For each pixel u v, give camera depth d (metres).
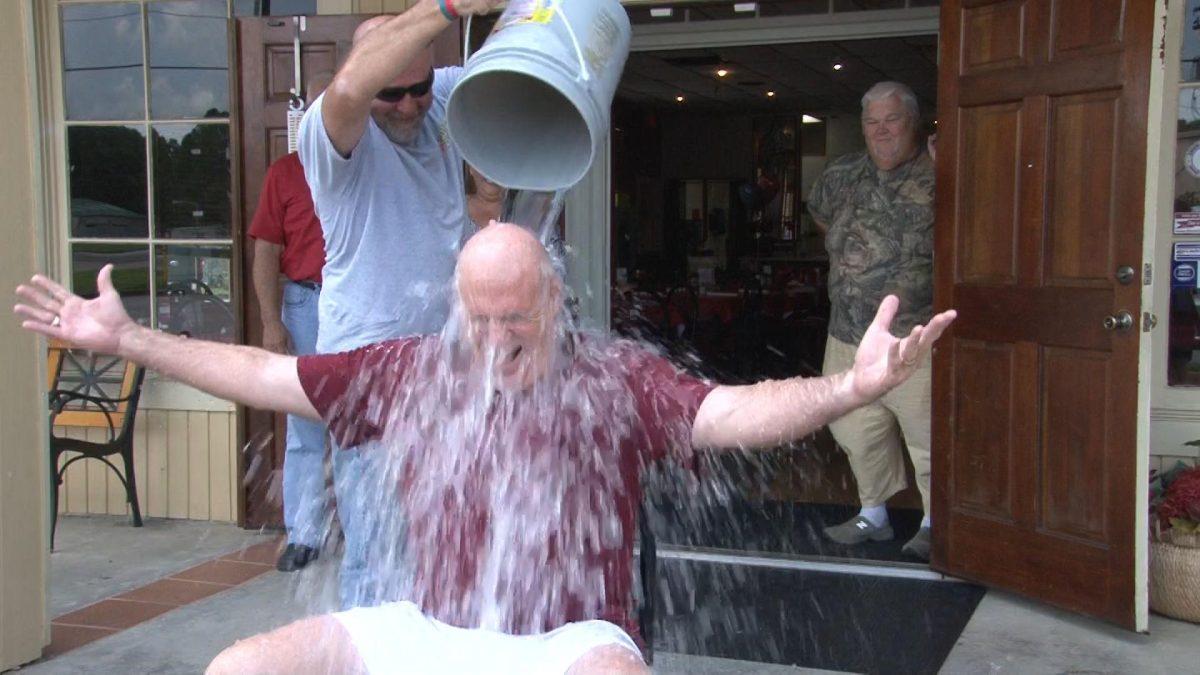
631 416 2.01
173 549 4.87
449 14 2.24
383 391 2.13
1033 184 3.91
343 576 2.76
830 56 8.59
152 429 5.38
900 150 4.60
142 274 5.43
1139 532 3.63
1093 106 3.71
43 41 5.38
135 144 5.39
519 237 1.98
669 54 8.57
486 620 2.01
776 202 13.62
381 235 2.69
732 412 1.93
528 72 2.06
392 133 2.68
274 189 4.38
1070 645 3.68
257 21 4.89
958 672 3.45
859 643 3.71
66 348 5.36
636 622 2.12
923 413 4.59
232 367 2.16
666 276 12.70
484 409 2.04
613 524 2.03
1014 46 3.97
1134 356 3.61
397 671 1.91
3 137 3.44
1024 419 3.98
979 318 4.14
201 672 3.50
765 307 9.54
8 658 3.47
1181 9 4.27
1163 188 4.33
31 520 3.55
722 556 4.71
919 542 4.69
